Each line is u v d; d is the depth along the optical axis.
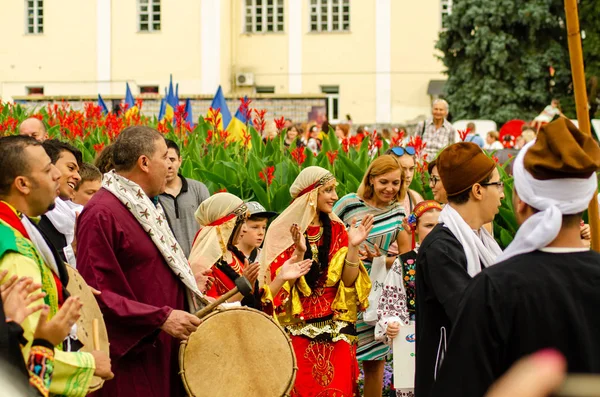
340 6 48.00
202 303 7.01
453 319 5.50
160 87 46.84
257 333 6.91
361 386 10.22
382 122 47.88
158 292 6.61
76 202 8.78
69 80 47.31
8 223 5.14
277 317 8.43
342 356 8.47
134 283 6.55
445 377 4.56
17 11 47.38
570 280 4.55
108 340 6.23
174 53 46.81
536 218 4.68
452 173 6.02
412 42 47.81
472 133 23.86
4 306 4.66
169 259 6.68
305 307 8.45
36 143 5.45
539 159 4.68
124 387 6.50
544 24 39.88
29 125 11.81
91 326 5.83
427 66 47.81
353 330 8.62
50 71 47.34
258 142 14.19
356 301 8.59
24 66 47.41
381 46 47.84
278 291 8.16
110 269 6.42
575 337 4.46
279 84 48.25
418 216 8.22
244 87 47.84
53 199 5.47
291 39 48.09
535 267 4.58
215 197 7.93
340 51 48.00
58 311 4.84
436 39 47.69
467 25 40.47
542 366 2.54
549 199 4.67
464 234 5.87
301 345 8.43
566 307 4.48
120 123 15.96
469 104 40.56
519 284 4.54
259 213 8.45
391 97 47.97
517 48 40.16
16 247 5.06
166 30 46.81
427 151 17.41
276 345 6.94
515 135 29.00
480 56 40.34
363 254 9.23
